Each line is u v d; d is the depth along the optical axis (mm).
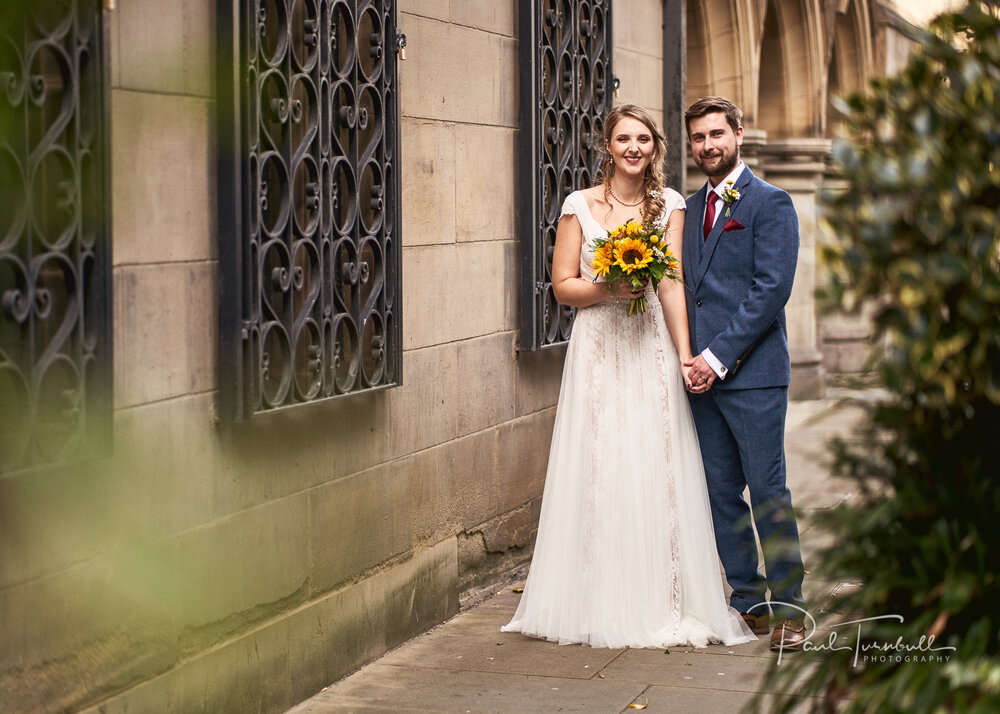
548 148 6055
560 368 6320
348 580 4383
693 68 11445
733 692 4062
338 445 4289
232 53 3527
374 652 4543
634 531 4633
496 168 5605
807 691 1892
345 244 4266
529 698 4055
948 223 1711
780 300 4535
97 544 3086
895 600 1865
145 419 3285
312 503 4137
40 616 2883
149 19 3205
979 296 1698
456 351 5203
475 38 5375
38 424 2916
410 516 4824
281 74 3766
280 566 3955
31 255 2764
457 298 5215
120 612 3182
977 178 1728
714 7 11156
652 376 4699
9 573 2775
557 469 4797
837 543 1861
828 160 12906
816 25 12789
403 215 4746
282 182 3830
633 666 4383
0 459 2721
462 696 4102
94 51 2932
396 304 4555
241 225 3609
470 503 5355
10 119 1190
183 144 3418
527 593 4883
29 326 2764
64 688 2973
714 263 4691
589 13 6531
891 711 1716
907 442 1834
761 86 13047
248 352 3660
